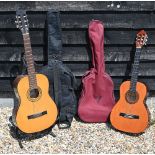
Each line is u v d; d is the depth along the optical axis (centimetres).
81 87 275
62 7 260
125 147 256
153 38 273
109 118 275
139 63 283
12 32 270
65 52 277
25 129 254
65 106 273
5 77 288
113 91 280
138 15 264
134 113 263
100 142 260
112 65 284
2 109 294
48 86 256
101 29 259
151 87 294
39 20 265
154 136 266
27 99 252
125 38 272
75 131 269
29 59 249
